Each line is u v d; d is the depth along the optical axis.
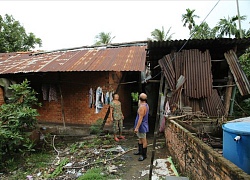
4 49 22.14
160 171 4.57
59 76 9.43
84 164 5.24
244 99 10.25
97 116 9.09
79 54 10.14
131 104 13.67
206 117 6.63
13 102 6.47
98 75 8.99
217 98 7.22
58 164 5.35
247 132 2.56
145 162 5.19
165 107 7.23
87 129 8.48
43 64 8.97
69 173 4.81
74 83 9.38
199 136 4.65
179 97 7.11
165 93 7.55
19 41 23.83
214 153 2.72
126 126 8.98
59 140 7.80
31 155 6.11
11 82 8.83
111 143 6.92
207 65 7.32
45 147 6.92
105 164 5.14
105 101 8.45
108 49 10.55
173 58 7.48
